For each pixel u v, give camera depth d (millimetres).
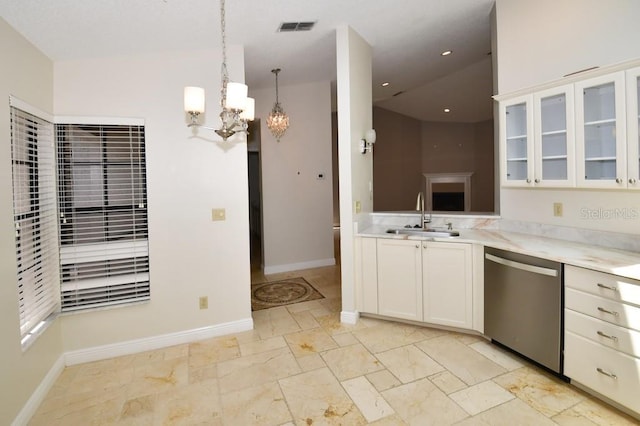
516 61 2945
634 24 2230
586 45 2471
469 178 10180
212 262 3055
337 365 2545
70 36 2293
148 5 2160
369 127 3734
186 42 2779
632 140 2035
